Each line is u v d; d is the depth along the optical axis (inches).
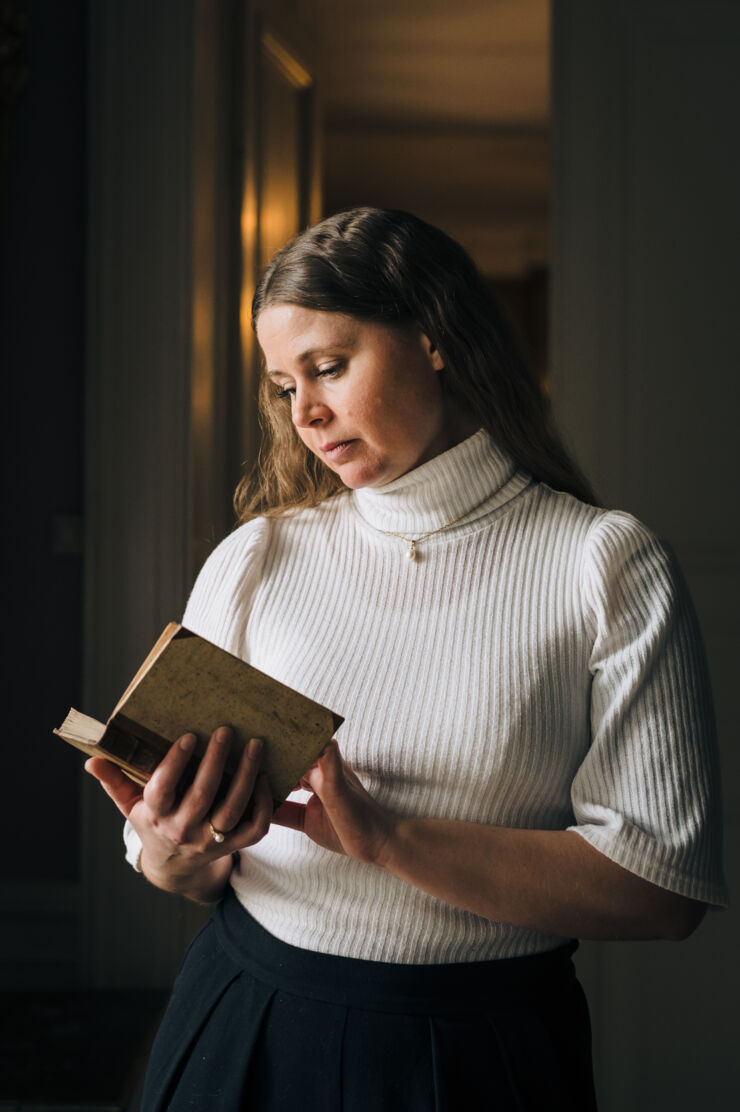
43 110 112.5
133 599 110.5
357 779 39.0
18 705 113.6
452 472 42.8
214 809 36.2
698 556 103.6
